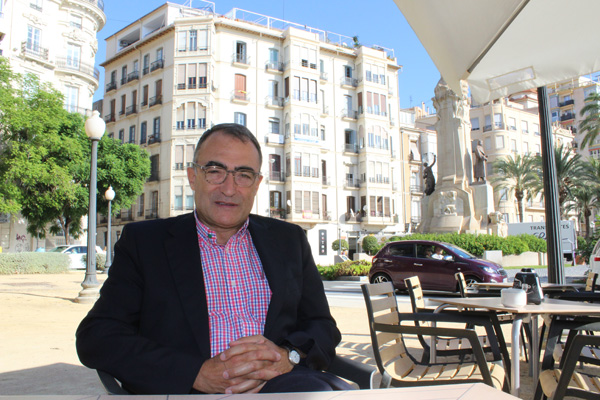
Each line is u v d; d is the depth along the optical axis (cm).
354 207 5200
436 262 1420
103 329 213
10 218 3662
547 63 466
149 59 4903
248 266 253
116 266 234
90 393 426
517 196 5222
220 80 4588
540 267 2458
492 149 6800
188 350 223
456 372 329
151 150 4744
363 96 5269
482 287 680
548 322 466
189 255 239
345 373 240
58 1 3931
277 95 4866
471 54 437
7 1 3562
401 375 329
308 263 273
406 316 362
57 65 3941
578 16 399
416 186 5778
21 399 141
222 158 251
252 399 141
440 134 2555
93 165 1218
